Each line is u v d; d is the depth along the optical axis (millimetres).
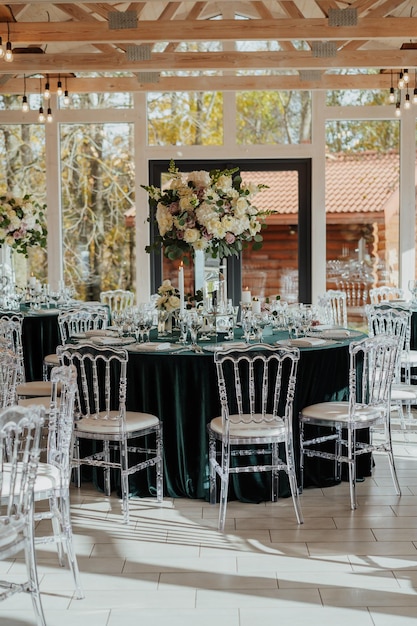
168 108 9930
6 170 10109
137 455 5109
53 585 3721
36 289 8992
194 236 5441
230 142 9906
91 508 4855
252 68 8297
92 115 9938
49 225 10102
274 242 10062
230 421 4574
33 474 3002
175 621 3336
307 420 4891
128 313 5734
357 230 9992
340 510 4746
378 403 4938
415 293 8742
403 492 5086
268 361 4535
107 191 10070
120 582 3738
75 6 7695
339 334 5535
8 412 2826
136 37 7137
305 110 9883
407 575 3779
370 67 8258
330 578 3756
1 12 7059
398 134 9898
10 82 9734
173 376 4926
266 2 9859
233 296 10109
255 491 4969
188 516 4680
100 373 5137
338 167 9938
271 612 3410
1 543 2850
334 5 7523
